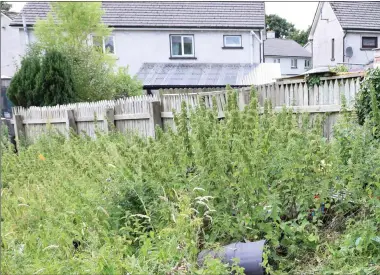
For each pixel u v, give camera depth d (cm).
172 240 203
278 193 244
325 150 257
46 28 1089
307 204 238
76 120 759
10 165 460
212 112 330
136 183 268
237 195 252
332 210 267
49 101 895
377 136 298
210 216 232
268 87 573
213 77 1213
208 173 251
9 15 1642
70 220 254
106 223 236
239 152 239
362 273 195
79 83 975
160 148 303
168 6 1505
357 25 1658
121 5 1504
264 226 228
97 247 222
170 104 616
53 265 191
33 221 270
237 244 221
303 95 540
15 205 282
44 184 334
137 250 230
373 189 244
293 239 234
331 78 506
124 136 530
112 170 313
